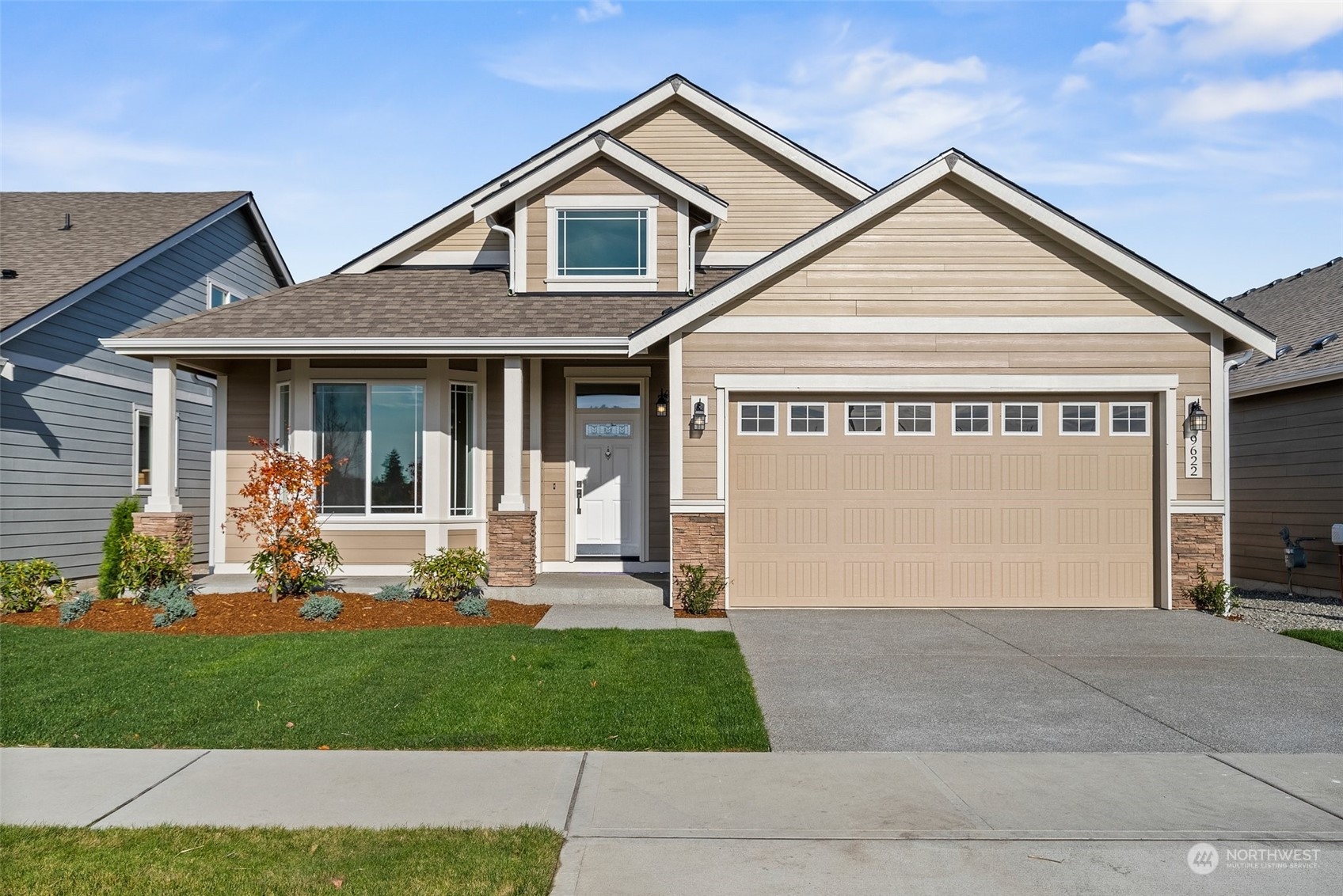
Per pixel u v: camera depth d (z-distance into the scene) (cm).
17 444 1365
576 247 1463
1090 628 1059
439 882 423
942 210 1182
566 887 425
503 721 670
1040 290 1177
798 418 1202
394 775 571
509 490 1229
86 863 443
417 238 1580
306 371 1354
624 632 1005
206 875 430
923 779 568
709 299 1164
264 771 577
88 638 944
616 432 1438
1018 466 1201
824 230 1165
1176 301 1153
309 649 885
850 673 845
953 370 1177
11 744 630
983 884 430
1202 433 1177
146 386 1697
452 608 1116
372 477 1352
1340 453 1362
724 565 1171
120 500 1616
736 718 683
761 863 451
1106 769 589
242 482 1411
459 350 1223
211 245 1914
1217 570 1177
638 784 557
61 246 1661
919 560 1198
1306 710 724
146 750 614
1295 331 1599
